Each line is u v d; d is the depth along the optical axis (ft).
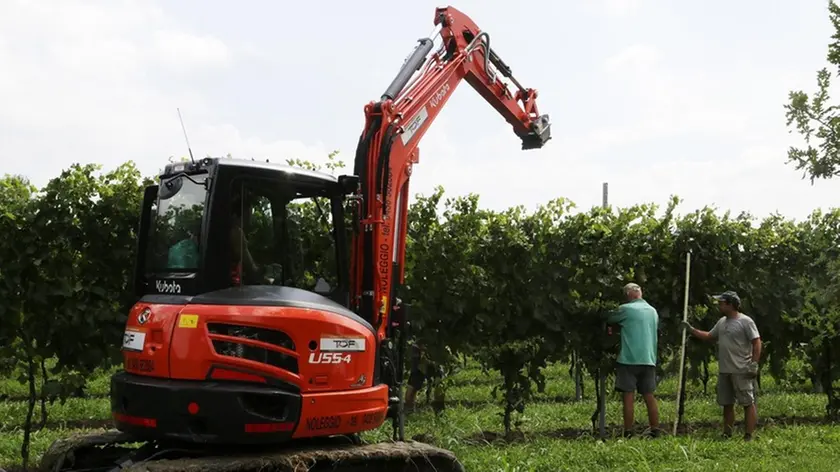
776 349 42.91
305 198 22.18
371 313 23.21
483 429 37.14
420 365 34.17
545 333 35.81
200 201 20.67
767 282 40.57
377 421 21.72
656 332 35.45
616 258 37.04
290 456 19.61
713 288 39.45
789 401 45.14
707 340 38.11
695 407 42.14
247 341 19.48
